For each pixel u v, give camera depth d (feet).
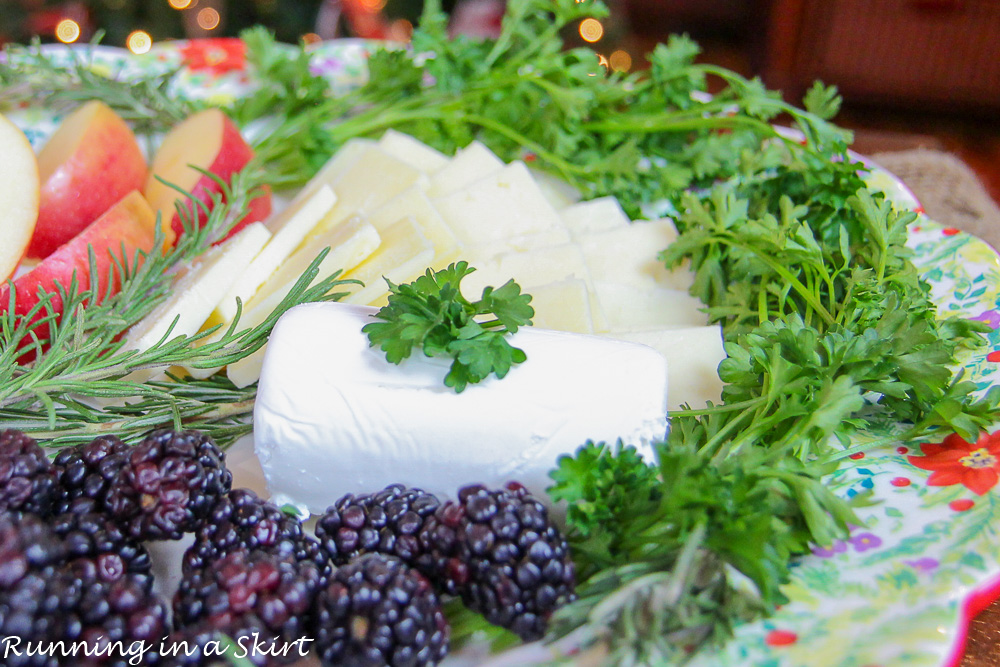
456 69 1.36
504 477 0.88
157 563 0.87
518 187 1.18
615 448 0.87
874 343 0.89
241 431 0.95
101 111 1.20
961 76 2.34
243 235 1.06
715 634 0.77
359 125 1.38
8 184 1.07
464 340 0.85
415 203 1.11
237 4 2.20
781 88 2.55
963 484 0.86
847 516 0.79
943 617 0.76
